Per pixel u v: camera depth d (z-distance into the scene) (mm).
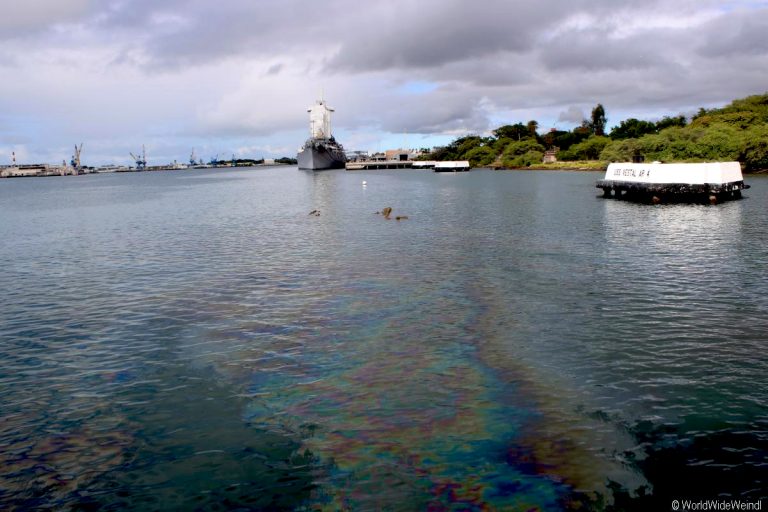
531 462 12461
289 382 16969
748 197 69125
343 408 15242
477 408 15023
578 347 19219
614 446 13008
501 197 86375
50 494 11688
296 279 30500
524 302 24828
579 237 43094
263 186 150375
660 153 122062
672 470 12047
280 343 20328
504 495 11367
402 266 33531
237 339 20859
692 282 27422
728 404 14836
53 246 45938
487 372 17344
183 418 14867
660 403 15008
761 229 43969
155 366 18422
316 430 14109
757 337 19656
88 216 74500
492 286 27891
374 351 19344
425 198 89250
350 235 47781
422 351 19234
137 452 13242
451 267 32844
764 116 134875
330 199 93062
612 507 10914
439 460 12648
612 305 24000
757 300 24078
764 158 110875
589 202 72688
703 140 118000
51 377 17703
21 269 35562
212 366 18328
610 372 17078
